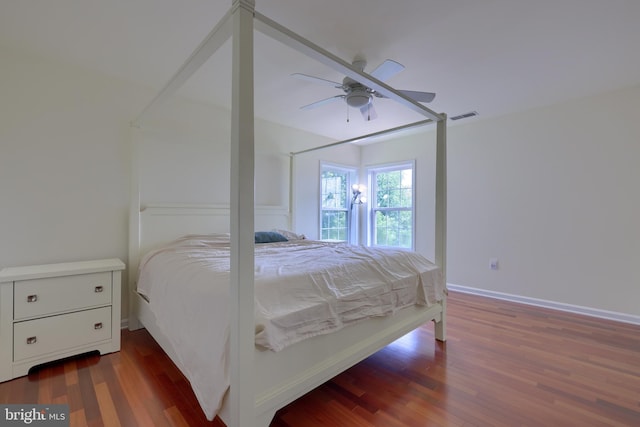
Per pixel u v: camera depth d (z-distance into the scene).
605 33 2.05
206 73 2.66
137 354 2.30
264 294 1.48
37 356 2.04
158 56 2.39
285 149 4.25
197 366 1.49
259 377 1.33
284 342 1.38
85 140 2.62
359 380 1.97
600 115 3.15
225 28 1.34
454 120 3.95
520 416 1.61
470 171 4.08
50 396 1.76
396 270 2.25
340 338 1.74
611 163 3.10
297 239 3.53
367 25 1.97
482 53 2.32
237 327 1.21
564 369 2.10
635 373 2.04
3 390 1.83
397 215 4.98
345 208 5.24
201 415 1.60
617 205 3.07
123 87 2.81
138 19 1.93
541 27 1.99
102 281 2.30
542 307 3.48
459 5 1.78
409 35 2.08
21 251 2.35
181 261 2.14
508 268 3.77
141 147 2.94
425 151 4.59
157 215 2.91
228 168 3.52
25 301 2.01
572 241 3.33
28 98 2.38
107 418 1.57
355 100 2.52
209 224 3.25
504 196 3.80
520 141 3.67
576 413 1.64
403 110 3.61
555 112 3.42
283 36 1.43
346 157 5.15
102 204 2.70
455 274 4.22
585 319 3.09
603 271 3.15
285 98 3.25
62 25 1.99
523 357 2.28
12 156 2.31
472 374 2.04
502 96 3.17
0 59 2.27
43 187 2.44
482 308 3.44
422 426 1.54
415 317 2.33
